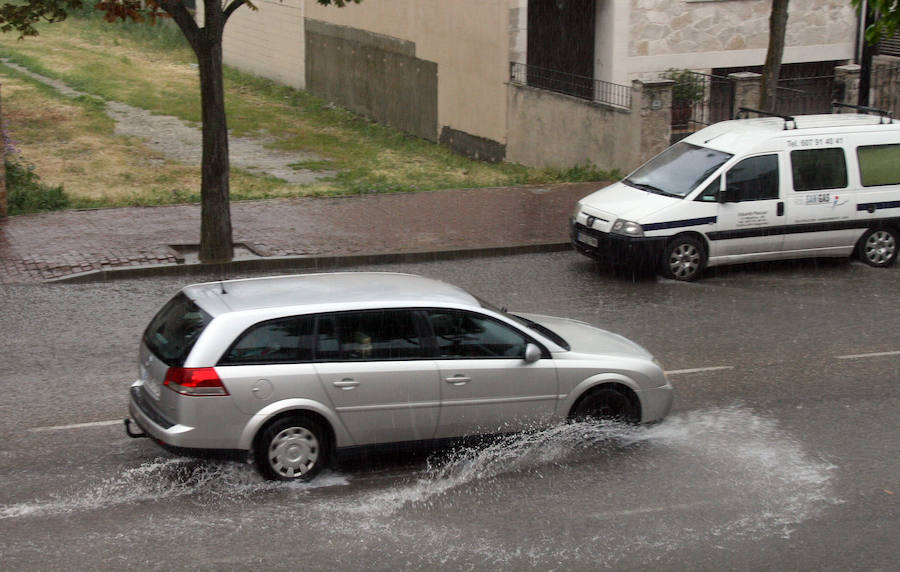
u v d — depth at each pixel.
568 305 13.70
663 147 22.19
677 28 25.75
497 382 8.34
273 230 17.53
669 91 21.91
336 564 6.75
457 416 8.26
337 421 7.90
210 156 15.16
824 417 9.76
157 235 16.86
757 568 6.84
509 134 26.84
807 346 12.04
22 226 17.28
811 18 26.83
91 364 10.96
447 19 29.11
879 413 9.87
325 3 16.12
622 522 7.48
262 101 37.97
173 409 7.59
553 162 25.14
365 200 20.34
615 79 25.58
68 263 15.02
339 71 36.69
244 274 15.30
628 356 8.96
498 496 7.90
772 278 15.38
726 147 15.37
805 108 24.45
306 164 26.48
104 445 8.75
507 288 14.58
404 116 32.47
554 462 8.58
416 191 21.39
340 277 8.84
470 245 16.77
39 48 43.19
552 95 24.78
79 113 30.89
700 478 8.30
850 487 8.18
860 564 6.92
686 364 11.33
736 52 26.38
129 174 23.58
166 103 34.03
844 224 15.57
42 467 8.24
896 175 15.85
